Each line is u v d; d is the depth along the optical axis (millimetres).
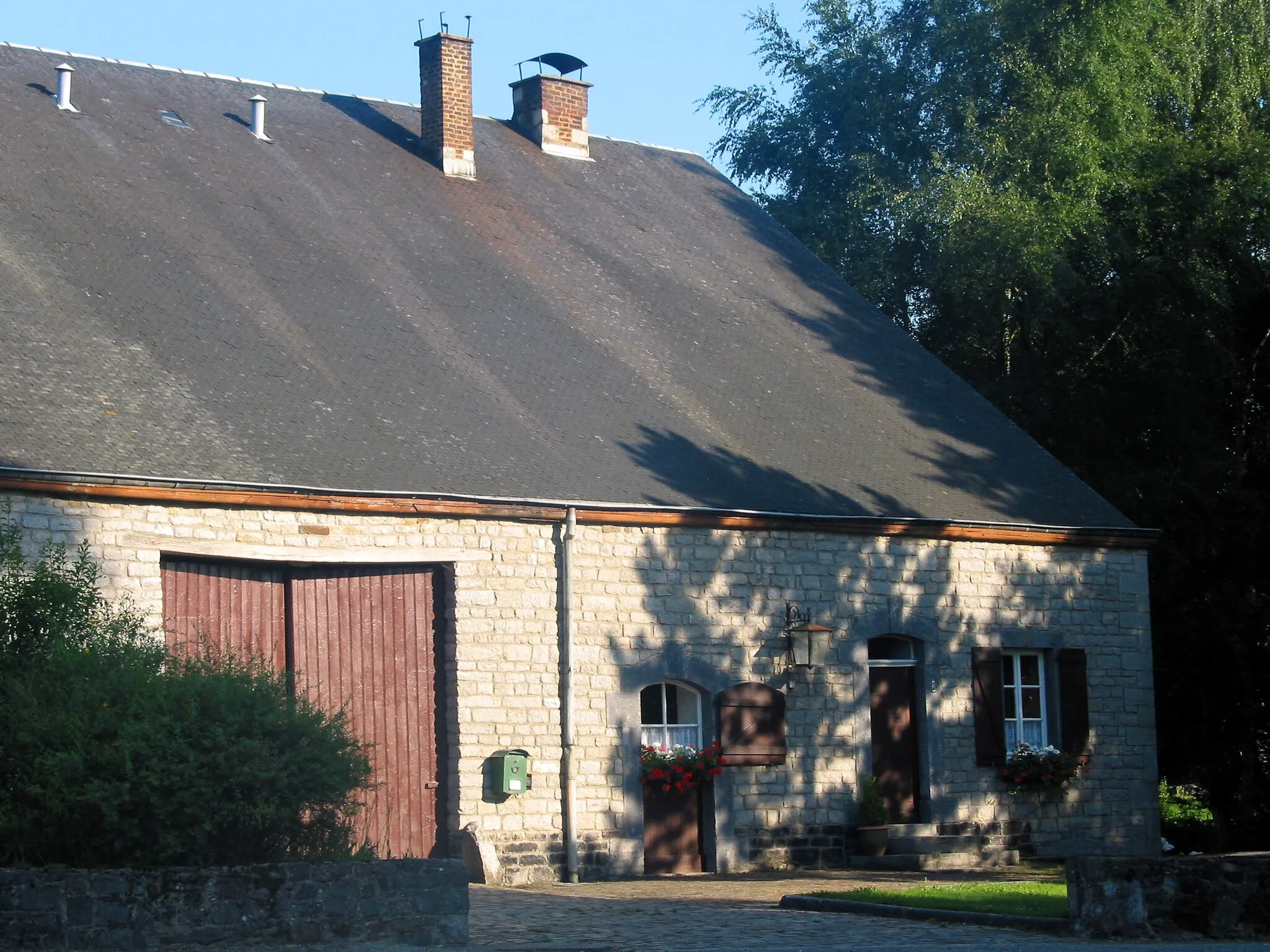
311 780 10430
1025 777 18797
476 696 15445
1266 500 24219
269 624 14594
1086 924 10828
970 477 19516
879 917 12023
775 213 28781
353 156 20391
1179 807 27391
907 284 26516
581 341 18750
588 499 16047
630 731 16328
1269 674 23438
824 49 29734
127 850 9922
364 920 10219
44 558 12008
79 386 14289
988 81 26797
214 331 15938
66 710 10047
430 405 16406
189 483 13750
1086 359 25438
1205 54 26359
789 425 18953
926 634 18469
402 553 15133
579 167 22828
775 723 17234
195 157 18781
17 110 17922
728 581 17141
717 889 14625
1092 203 24203
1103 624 19859
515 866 15445
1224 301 23625
